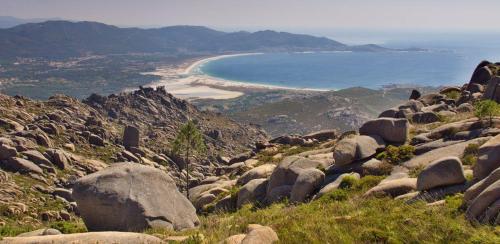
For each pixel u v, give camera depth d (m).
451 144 29.38
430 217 17.12
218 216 29.70
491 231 14.96
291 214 22.72
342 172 30.39
